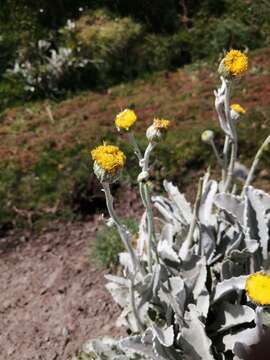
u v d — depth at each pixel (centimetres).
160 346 33
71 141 63
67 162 60
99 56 78
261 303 26
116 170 28
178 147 60
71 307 46
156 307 36
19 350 43
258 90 71
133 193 57
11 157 61
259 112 65
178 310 33
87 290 47
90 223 54
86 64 77
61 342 43
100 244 50
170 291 34
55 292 48
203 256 35
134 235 49
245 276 33
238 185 55
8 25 81
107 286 40
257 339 31
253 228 36
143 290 34
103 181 28
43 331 44
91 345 39
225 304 34
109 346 37
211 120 65
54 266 50
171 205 41
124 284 37
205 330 34
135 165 59
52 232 54
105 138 63
